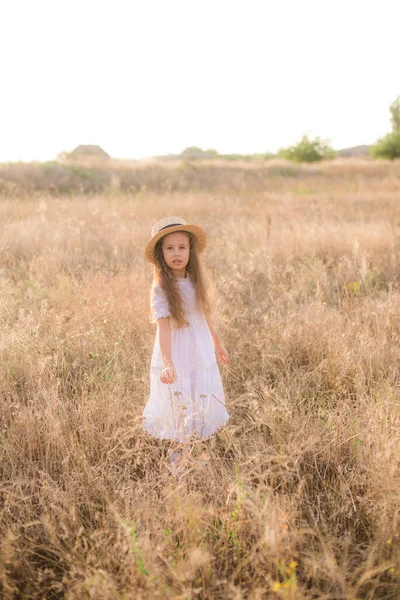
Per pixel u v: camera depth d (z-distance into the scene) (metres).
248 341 4.18
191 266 3.10
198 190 18.02
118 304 4.88
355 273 5.99
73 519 2.37
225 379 3.78
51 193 16.83
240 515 2.28
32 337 4.09
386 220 9.70
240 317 4.73
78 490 2.61
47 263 6.56
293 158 35.34
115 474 2.74
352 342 4.16
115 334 4.27
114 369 3.75
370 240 7.34
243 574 2.14
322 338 4.16
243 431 3.21
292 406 3.31
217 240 7.96
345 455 2.90
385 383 3.48
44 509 2.46
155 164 22.98
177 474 2.65
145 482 2.66
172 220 3.01
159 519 2.31
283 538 2.12
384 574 2.16
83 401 3.25
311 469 2.80
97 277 5.90
